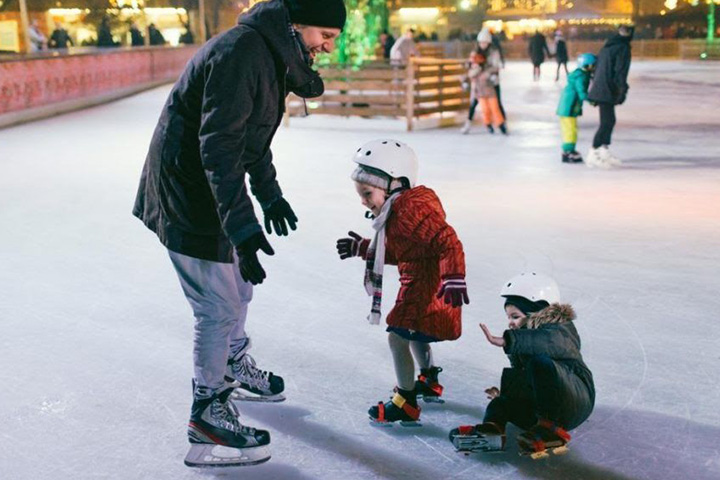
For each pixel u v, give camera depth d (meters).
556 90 22.34
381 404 3.10
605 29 47.44
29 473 2.72
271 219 2.93
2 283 4.90
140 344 3.92
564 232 6.15
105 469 2.75
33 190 7.97
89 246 5.80
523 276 2.91
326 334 4.05
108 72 19.25
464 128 12.85
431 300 2.92
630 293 4.66
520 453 2.82
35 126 13.83
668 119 14.62
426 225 2.82
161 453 2.87
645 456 2.82
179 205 2.65
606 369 3.58
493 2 46.12
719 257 5.43
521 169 9.24
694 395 3.32
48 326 4.16
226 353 2.81
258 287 4.80
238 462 2.77
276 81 2.58
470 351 3.83
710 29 43.75
